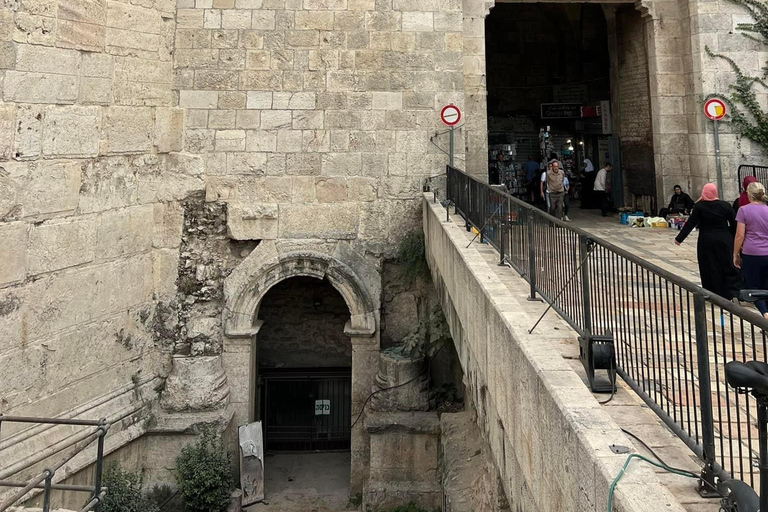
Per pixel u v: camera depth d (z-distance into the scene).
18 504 9.02
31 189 9.66
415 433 12.59
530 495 3.97
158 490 11.99
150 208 12.54
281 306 15.87
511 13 22.08
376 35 13.54
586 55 20.86
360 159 13.54
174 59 13.22
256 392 15.14
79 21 10.54
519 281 6.31
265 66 13.40
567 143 21.66
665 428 3.43
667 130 14.32
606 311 4.03
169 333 12.90
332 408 15.93
